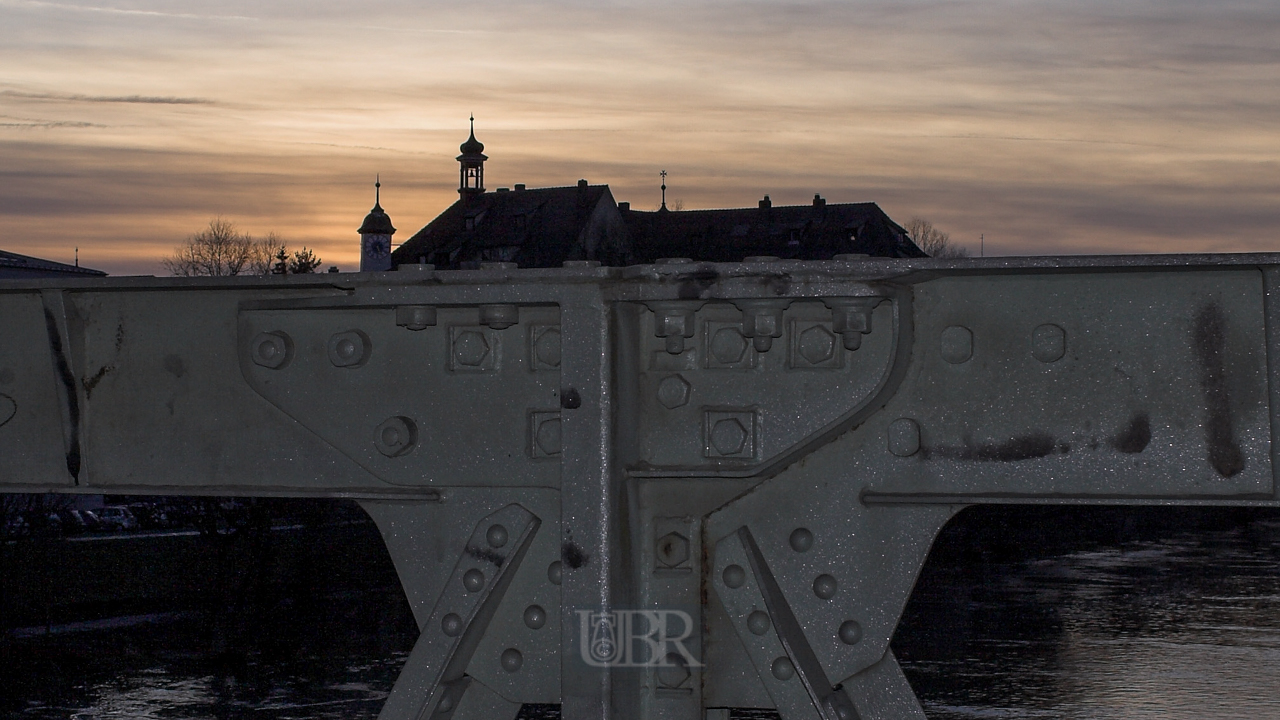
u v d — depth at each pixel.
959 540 49.31
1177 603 34.56
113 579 37.22
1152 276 1.87
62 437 2.22
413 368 2.12
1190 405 1.85
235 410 2.17
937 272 1.84
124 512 48.28
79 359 2.21
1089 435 1.88
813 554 1.95
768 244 81.50
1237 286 1.84
